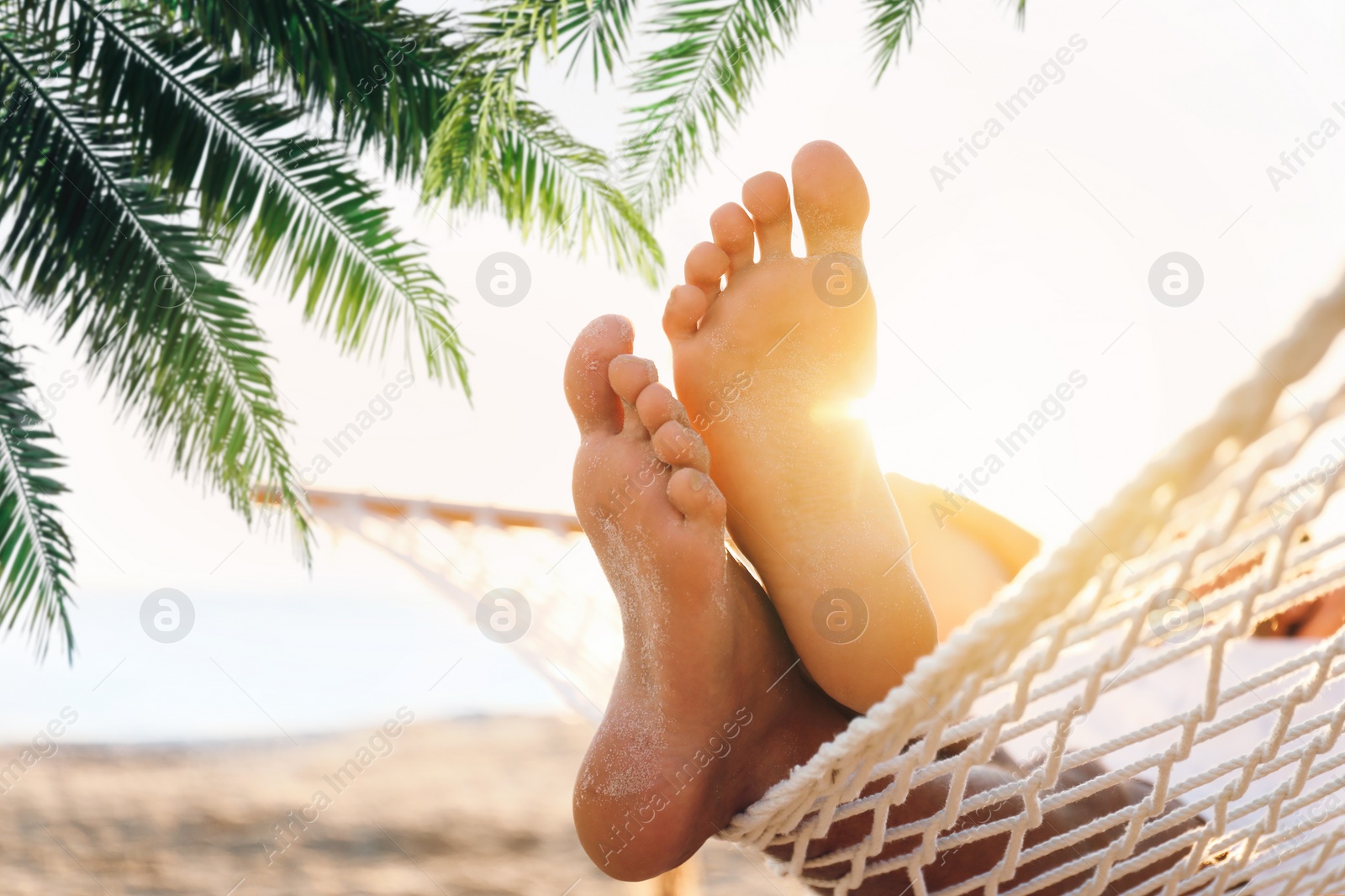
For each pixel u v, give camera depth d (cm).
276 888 486
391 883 491
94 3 416
